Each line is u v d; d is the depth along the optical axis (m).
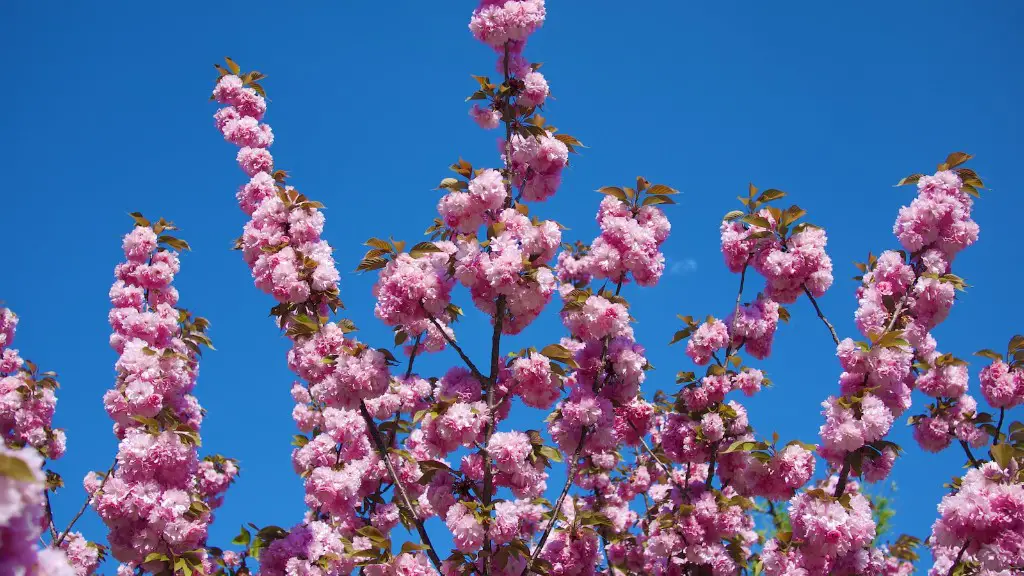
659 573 6.68
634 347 6.10
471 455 5.66
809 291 6.75
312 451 7.60
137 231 7.53
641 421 6.73
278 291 5.91
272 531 6.25
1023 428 6.77
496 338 5.54
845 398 5.66
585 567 6.33
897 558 9.81
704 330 6.93
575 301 5.83
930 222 6.20
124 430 6.98
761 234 6.80
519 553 5.34
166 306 7.53
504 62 6.12
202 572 5.62
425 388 7.36
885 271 6.31
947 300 6.05
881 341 5.72
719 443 6.71
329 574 5.96
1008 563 4.84
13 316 8.31
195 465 6.21
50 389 8.09
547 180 6.16
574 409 5.66
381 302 5.41
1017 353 7.34
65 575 1.95
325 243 6.24
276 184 7.63
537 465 5.47
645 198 6.25
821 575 5.44
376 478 7.23
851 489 8.83
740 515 6.30
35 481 1.87
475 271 5.29
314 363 5.68
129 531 5.65
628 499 9.73
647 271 5.96
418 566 5.36
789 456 6.18
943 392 7.60
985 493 5.09
